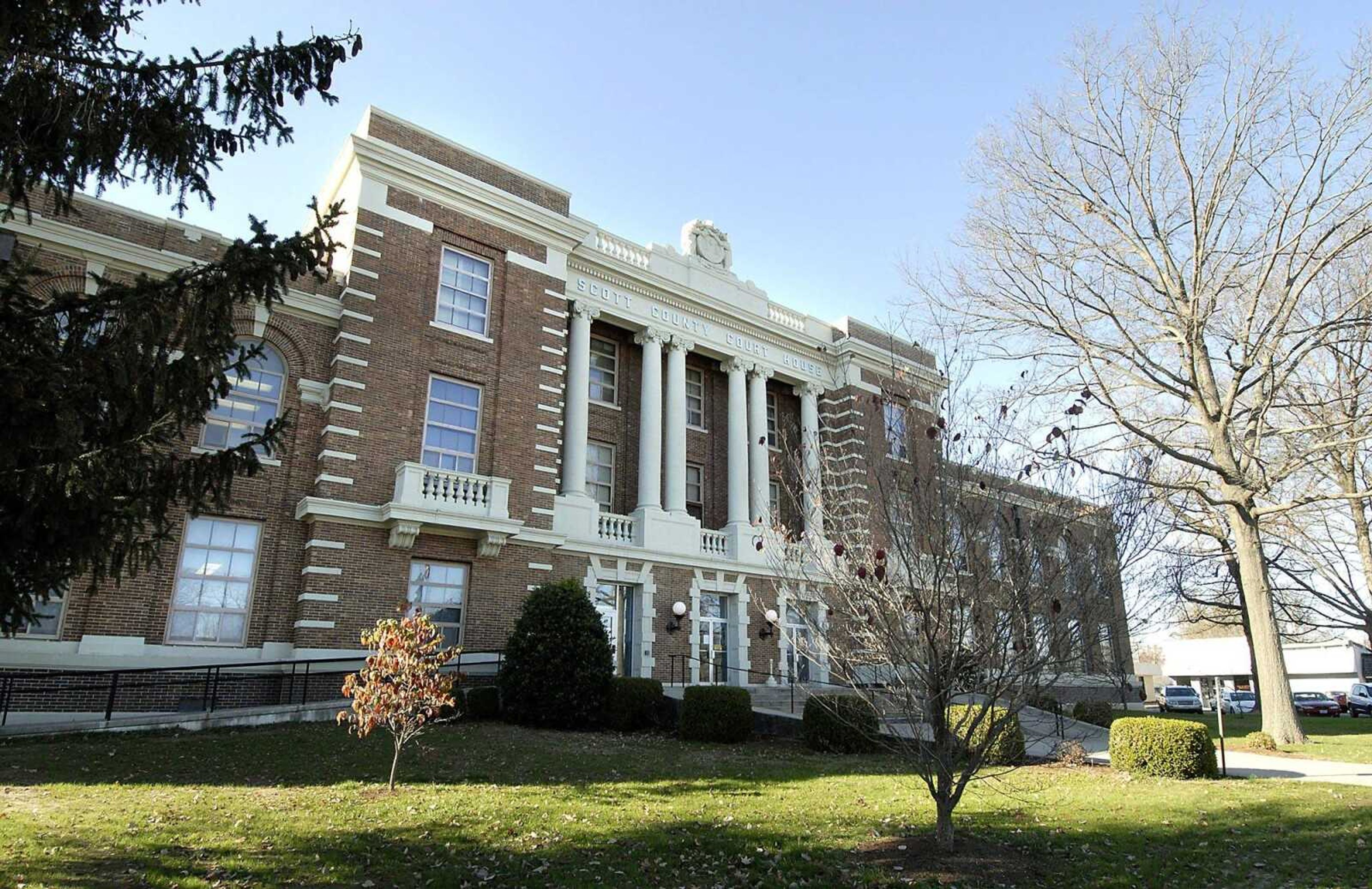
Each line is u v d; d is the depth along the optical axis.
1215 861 8.98
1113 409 20.39
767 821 10.32
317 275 9.68
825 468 16.42
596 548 25.08
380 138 23.17
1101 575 8.82
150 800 10.34
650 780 12.93
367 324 21.67
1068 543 8.80
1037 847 9.30
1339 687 67.12
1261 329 20.94
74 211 9.16
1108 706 24.31
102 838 8.52
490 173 25.23
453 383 23.16
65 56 8.20
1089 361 21.23
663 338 29.36
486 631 21.78
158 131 8.61
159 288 8.42
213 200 9.34
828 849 9.09
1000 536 8.85
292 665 18.83
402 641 12.00
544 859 8.59
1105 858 8.98
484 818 10.11
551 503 24.00
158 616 18.31
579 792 11.84
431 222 23.53
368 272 21.97
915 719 9.10
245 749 13.98
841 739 16.59
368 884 7.69
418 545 21.22
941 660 8.66
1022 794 12.52
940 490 8.97
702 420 31.62
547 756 14.81
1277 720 19.92
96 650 17.39
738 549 28.48
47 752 13.13
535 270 25.44
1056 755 16.17
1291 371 20.34
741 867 8.54
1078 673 9.78
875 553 9.02
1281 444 25.44
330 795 11.15
